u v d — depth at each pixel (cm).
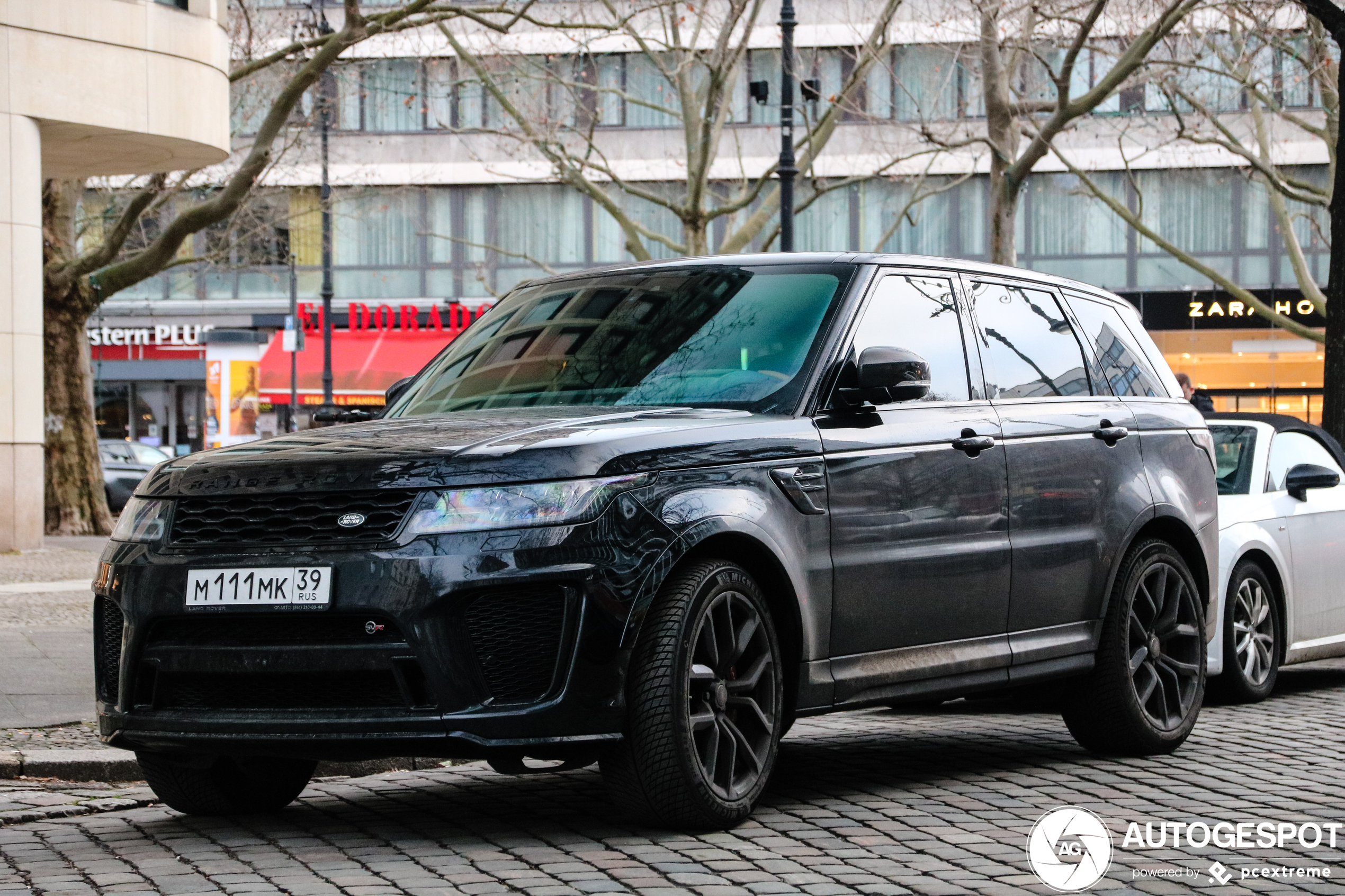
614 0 3931
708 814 564
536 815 623
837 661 611
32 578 1781
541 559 525
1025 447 699
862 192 4125
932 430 657
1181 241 4131
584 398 634
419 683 528
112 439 4503
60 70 2100
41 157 2164
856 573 613
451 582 521
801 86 2741
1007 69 2369
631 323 670
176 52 2195
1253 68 2828
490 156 4288
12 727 809
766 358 631
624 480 546
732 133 4128
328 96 3906
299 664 532
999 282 744
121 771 725
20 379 2114
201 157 2330
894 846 556
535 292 730
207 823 616
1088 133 4000
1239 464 1066
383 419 671
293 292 4091
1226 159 3959
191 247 4109
